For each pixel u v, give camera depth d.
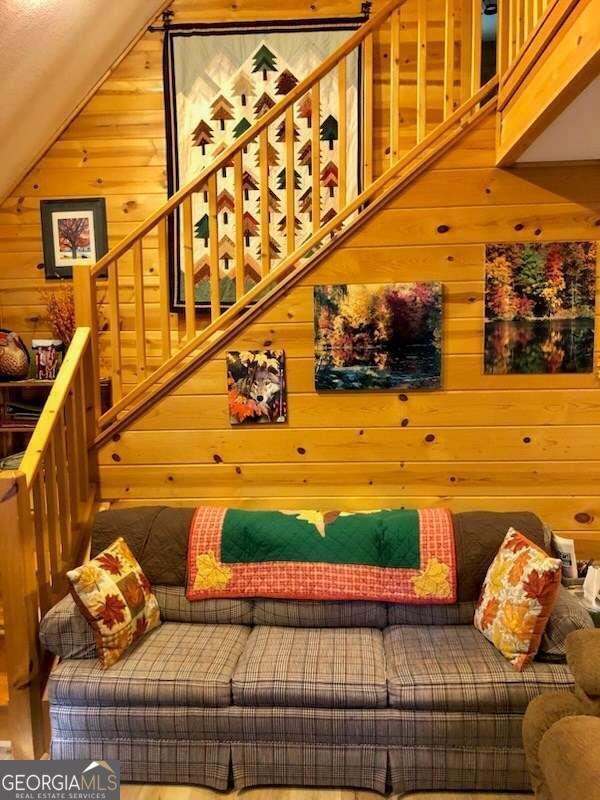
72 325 3.42
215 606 2.52
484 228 2.68
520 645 2.09
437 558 2.45
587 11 1.61
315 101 2.65
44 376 3.19
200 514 2.64
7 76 2.68
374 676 2.11
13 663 2.24
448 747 2.06
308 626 2.48
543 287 2.68
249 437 2.84
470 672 2.09
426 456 2.81
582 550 2.80
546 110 1.98
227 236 3.52
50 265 3.63
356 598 2.45
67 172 3.59
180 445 2.86
